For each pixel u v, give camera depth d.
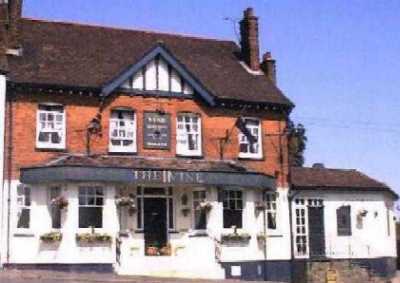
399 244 41.03
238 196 31.20
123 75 30.12
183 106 31.56
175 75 31.53
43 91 28.92
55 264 27.39
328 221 34.59
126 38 34.25
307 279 32.88
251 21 35.94
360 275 34.38
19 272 24.61
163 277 25.67
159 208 30.36
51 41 31.98
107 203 28.23
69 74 29.88
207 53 35.62
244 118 32.69
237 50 36.91
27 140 28.52
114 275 25.00
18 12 30.70
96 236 27.77
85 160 28.45
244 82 34.00
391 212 37.84
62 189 27.72
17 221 27.81
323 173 36.06
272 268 32.03
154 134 30.80
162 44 31.03
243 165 32.06
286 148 33.62
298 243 33.34
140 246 28.83
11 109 28.34
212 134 31.94
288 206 33.28
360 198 35.88
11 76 28.52
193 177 29.23
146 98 30.86
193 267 29.55
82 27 33.78
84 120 29.64
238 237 30.64
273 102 33.16
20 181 28.06
